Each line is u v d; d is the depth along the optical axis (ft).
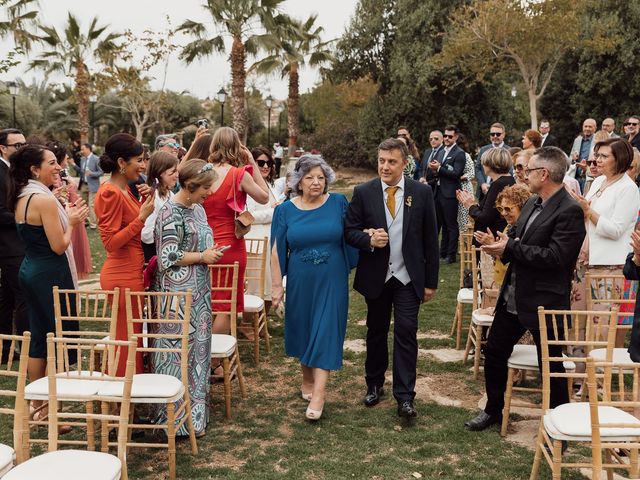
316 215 15.48
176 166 16.87
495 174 20.20
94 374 13.03
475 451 13.73
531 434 14.55
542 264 13.16
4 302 19.21
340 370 18.79
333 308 15.31
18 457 10.05
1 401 16.34
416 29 88.63
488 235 13.53
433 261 15.43
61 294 14.73
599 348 15.40
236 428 14.92
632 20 79.15
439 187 33.65
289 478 12.48
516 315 14.16
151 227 16.51
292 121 84.99
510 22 71.82
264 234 22.70
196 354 14.28
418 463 13.14
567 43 74.84
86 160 49.03
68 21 87.45
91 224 48.80
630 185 16.12
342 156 104.06
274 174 23.59
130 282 14.40
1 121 108.37
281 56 70.23
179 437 14.34
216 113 151.53
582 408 11.67
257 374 18.56
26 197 14.20
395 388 15.23
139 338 14.47
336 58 90.99
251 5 67.00
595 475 9.47
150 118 135.44
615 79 81.25
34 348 14.80
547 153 13.23
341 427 14.90
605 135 20.42
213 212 16.94
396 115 93.04
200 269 14.30
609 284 16.24
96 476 9.07
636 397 10.77
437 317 24.06
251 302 19.49
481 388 17.35
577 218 13.09
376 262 15.46
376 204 15.26
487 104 91.76
